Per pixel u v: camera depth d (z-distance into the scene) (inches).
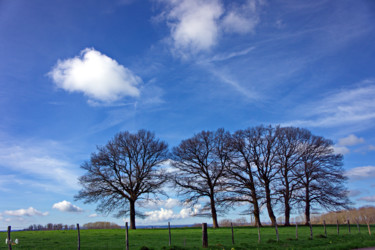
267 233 1366.9
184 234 1379.2
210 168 1908.2
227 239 1120.8
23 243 1004.6
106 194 1836.9
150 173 1921.8
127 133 2009.1
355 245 810.2
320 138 1884.8
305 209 1884.8
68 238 1203.2
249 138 1914.4
